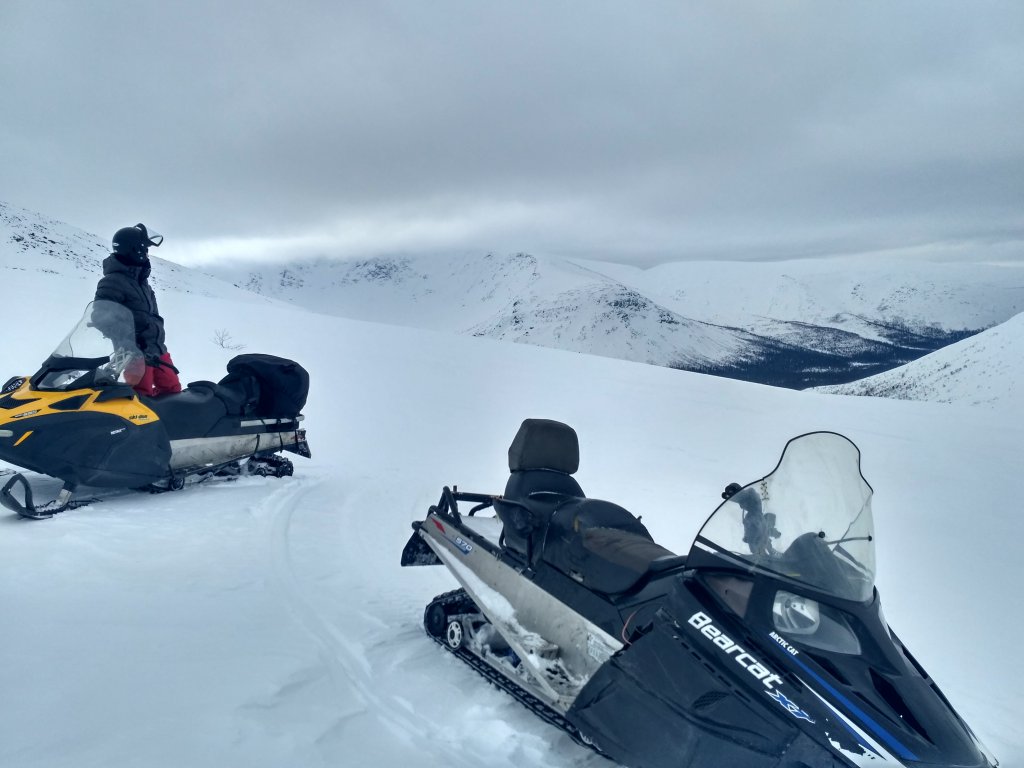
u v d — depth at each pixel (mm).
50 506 5961
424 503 7941
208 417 7227
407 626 4387
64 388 6027
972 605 6379
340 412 15453
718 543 2918
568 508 3705
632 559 3273
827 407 25984
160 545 5371
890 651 2521
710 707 2662
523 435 4090
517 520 3680
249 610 4309
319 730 3029
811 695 2490
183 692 3186
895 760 2320
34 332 18203
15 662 3268
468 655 3916
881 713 2387
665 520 8516
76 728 2789
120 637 3693
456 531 4266
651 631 2932
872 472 14812
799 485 2896
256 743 2850
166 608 4176
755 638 2672
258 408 7949
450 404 18812
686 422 19656
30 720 2803
